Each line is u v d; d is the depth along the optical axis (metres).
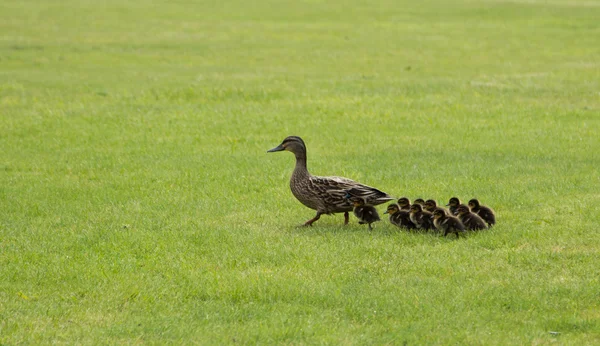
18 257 11.59
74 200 15.12
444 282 10.54
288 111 24.61
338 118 23.64
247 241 12.37
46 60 35.97
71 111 24.50
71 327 9.25
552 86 28.28
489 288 10.27
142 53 38.62
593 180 16.08
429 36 45.16
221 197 15.27
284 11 57.00
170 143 20.56
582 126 22.12
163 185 16.25
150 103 25.92
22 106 25.20
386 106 25.20
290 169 17.72
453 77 31.06
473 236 12.62
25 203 14.80
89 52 38.62
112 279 10.73
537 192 15.20
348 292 10.22
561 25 49.59
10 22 49.06
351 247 12.04
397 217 13.19
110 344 8.77
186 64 35.47
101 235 12.70
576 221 13.20
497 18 53.50
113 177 16.98
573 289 10.18
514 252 11.66
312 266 11.20
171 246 12.12
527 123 22.66
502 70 33.16
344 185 13.23
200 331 9.11
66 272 10.96
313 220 13.53
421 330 9.09
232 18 53.28
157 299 10.09
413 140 20.67
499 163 17.89
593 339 8.88
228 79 30.72
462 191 15.38
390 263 11.30
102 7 57.75
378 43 42.38
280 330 9.05
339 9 58.06
